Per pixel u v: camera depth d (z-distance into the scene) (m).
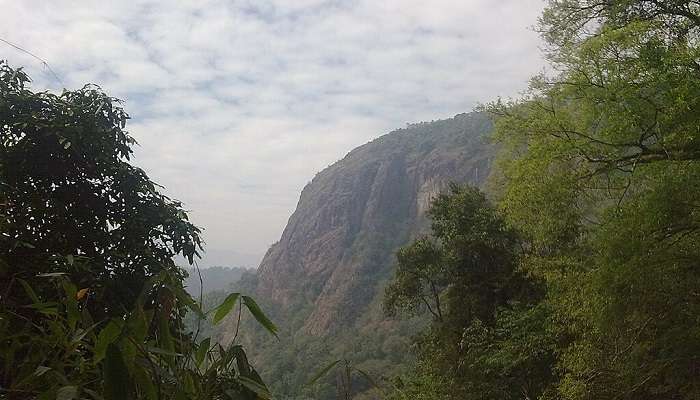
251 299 2.12
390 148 116.44
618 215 9.01
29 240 5.13
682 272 8.98
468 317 18.11
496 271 17.92
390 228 94.62
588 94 8.66
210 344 2.06
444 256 18.91
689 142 8.16
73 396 1.67
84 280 5.11
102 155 6.06
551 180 9.59
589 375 9.81
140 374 1.72
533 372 14.05
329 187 113.25
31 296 2.35
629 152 9.28
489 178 11.31
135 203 6.34
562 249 11.76
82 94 6.45
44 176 5.91
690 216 8.77
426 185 96.31
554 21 10.85
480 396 14.98
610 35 8.01
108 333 1.74
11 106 5.91
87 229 5.98
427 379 16.89
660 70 7.67
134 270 5.98
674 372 9.87
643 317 9.41
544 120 9.53
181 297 2.06
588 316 9.54
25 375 2.10
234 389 1.96
